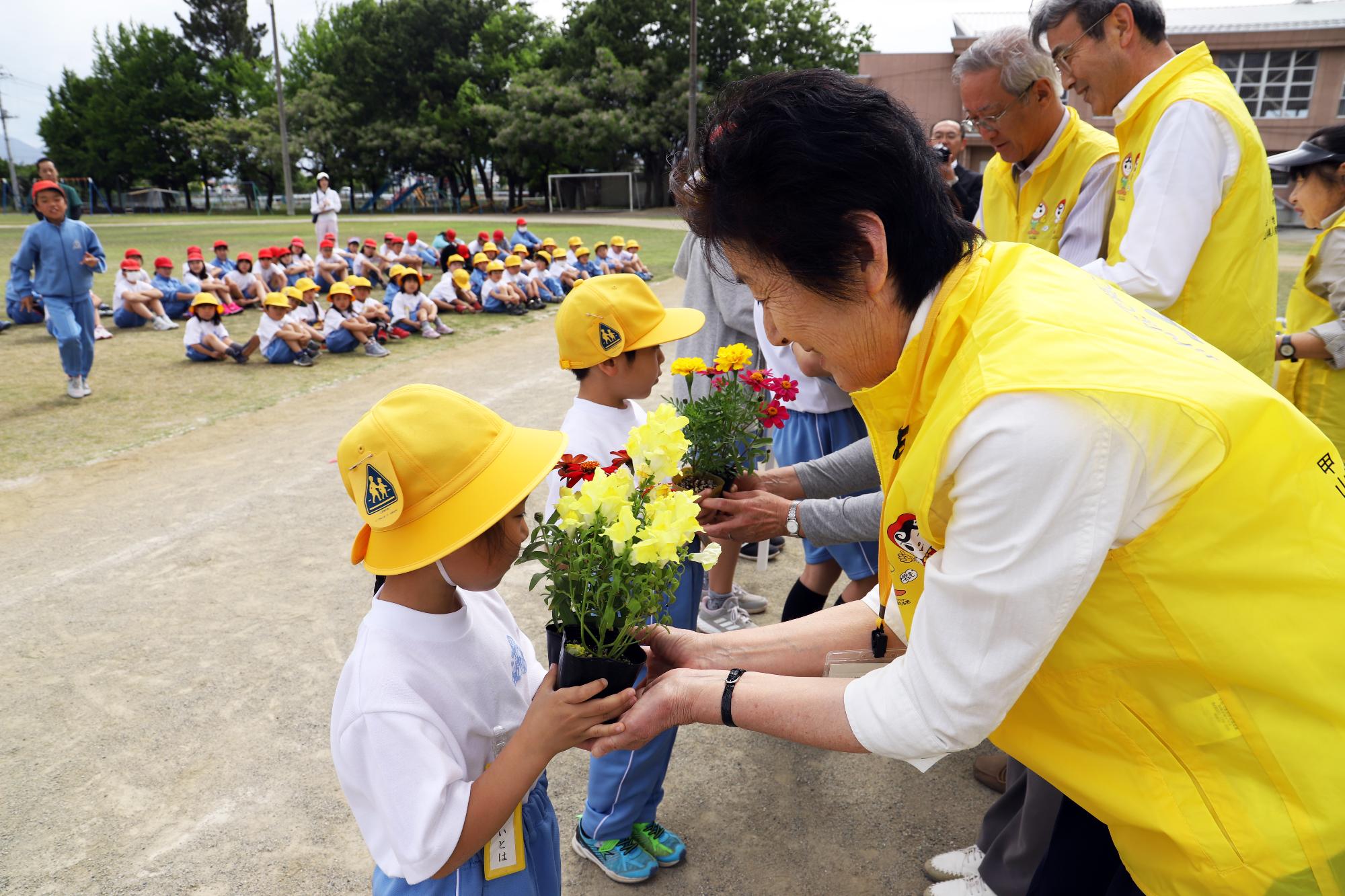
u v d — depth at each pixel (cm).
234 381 912
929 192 115
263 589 431
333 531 507
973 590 109
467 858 142
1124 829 127
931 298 120
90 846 259
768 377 251
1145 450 103
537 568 454
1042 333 108
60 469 623
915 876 247
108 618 401
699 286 378
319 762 298
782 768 297
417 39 4878
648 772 238
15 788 284
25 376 911
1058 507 102
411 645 147
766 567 450
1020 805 217
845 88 113
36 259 802
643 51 4222
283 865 252
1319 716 111
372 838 142
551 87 4103
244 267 1373
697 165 122
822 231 111
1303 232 2531
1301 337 318
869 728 126
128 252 1224
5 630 391
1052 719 127
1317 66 2608
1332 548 109
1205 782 116
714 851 258
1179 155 239
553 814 178
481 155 4838
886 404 128
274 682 347
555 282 1599
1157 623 110
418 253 1869
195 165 5778
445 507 139
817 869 250
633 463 170
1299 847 112
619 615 143
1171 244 240
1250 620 108
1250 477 105
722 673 146
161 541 493
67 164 5916
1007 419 104
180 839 262
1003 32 312
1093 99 273
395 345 1136
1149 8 254
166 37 5806
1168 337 113
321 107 4856
